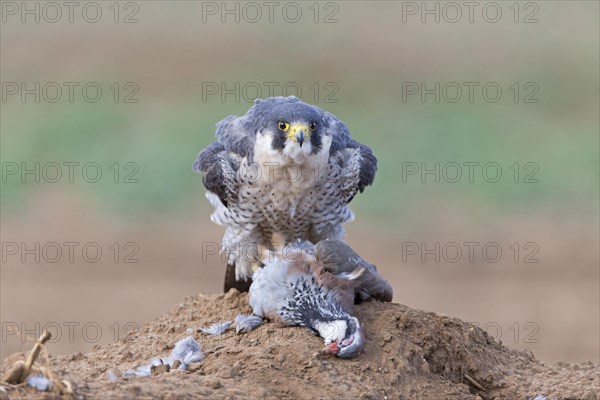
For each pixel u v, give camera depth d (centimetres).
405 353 693
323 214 904
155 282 1642
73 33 3500
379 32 3556
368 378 660
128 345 738
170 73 3177
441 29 3500
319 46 3384
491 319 1448
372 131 2467
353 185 895
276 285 716
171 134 2441
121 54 3316
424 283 1645
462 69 3178
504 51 3275
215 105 2709
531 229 1941
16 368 542
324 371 650
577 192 2117
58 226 1973
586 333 1400
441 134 2442
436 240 1889
